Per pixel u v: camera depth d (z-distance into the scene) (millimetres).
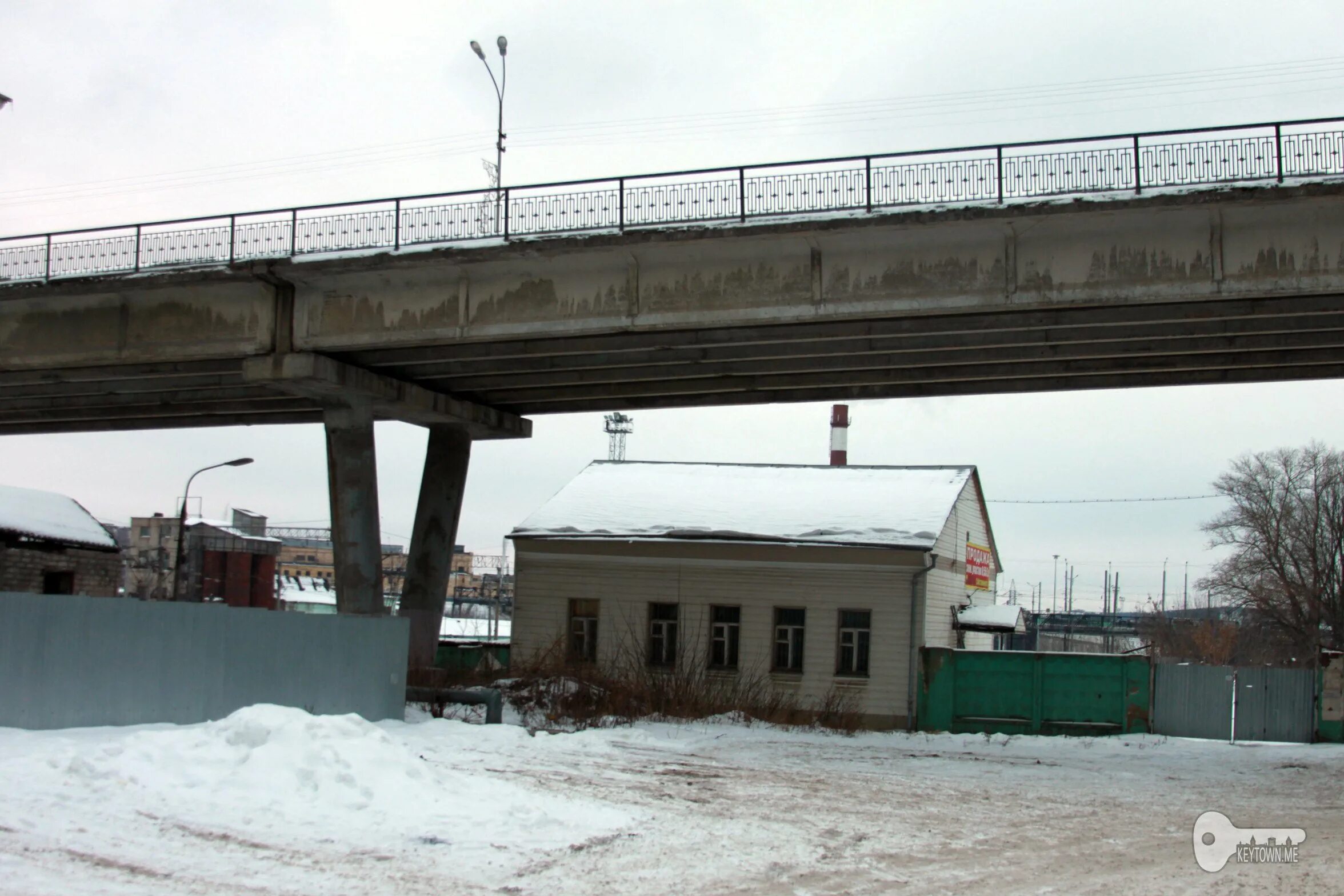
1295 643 61594
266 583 73438
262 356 26000
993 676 27891
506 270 24219
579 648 31078
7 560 40344
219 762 12047
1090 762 21281
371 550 28281
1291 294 19500
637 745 20844
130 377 28375
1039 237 20797
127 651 16609
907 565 28781
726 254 22609
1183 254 19984
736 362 26156
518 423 33219
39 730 15352
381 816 11055
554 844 10656
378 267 24469
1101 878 10492
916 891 9727
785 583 29656
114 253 26844
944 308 21203
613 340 24484
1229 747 24703
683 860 10414
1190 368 24156
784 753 20922
